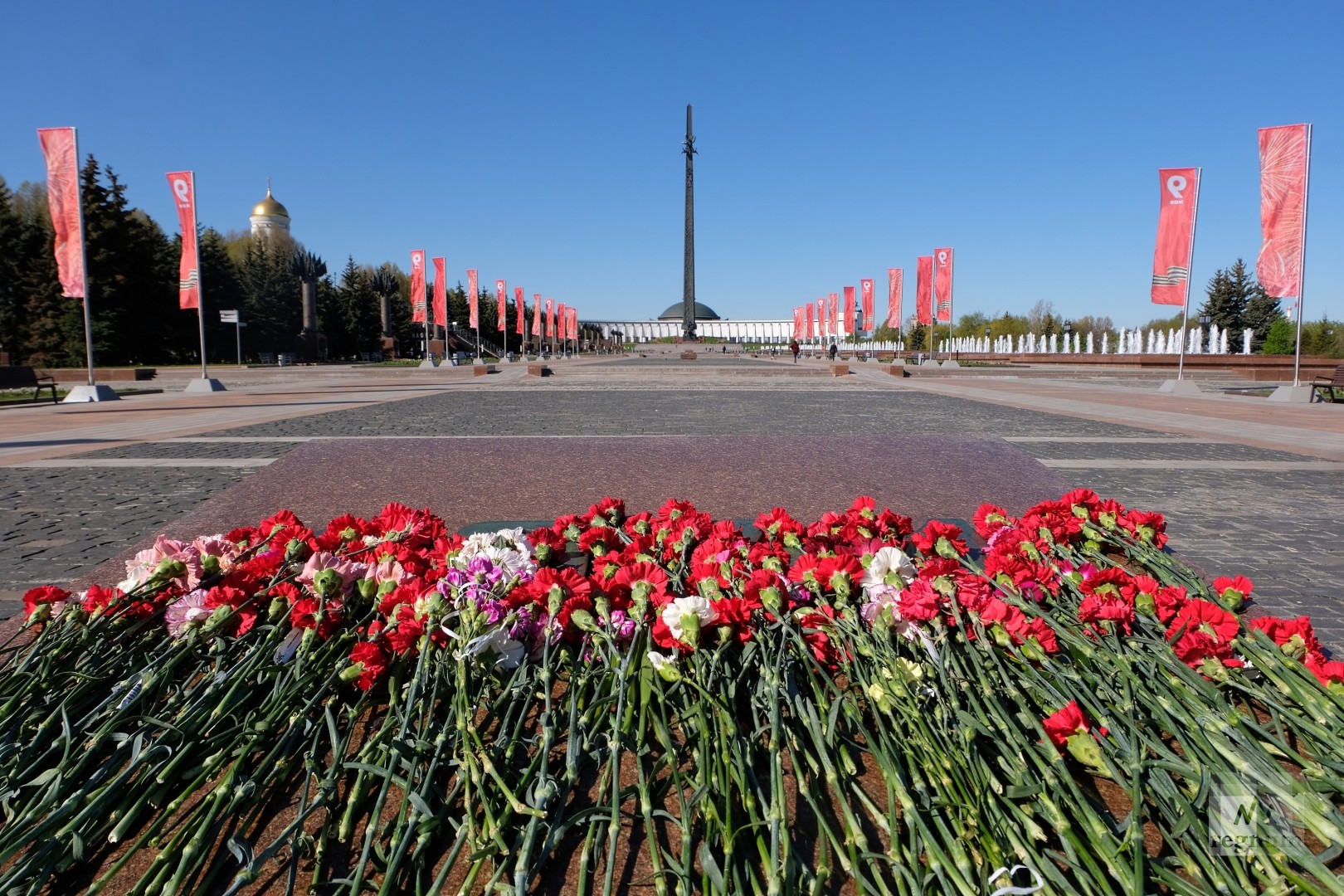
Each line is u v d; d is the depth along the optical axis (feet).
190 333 199.21
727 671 7.16
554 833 5.34
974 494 23.25
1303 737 6.44
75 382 113.19
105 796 5.61
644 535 10.71
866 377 112.37
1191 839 5.35
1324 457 30.71
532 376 121.08
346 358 276.00
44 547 18.39
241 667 7.17
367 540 10.16
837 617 8.05
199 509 21.99
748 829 5.59
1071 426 42.50
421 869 5.28
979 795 5.52
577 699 6.73
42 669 7.25
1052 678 7.07
